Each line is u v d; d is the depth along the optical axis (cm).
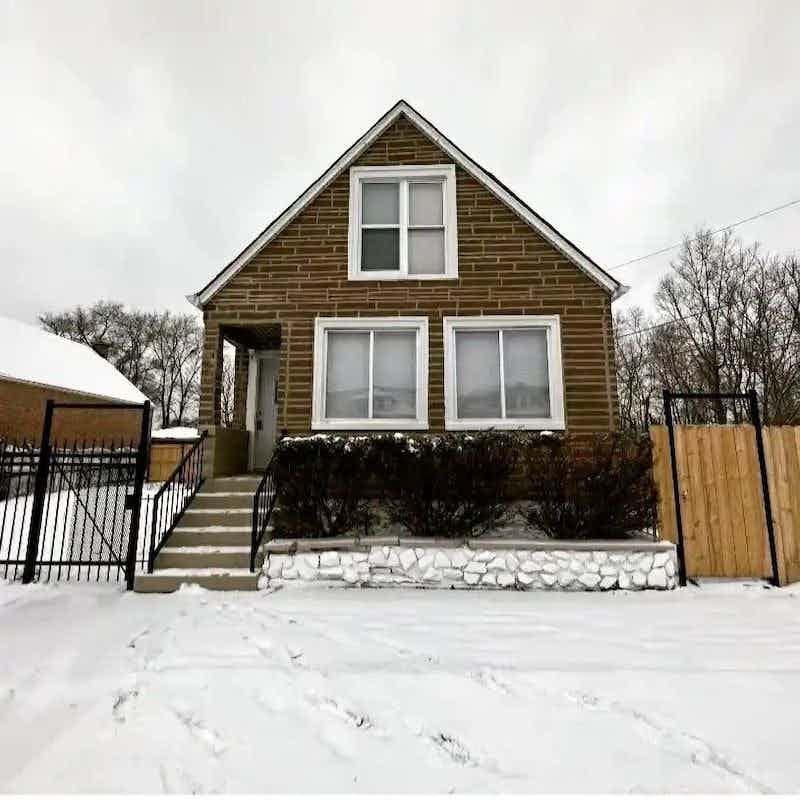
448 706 302
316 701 308
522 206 812
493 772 242
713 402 2116
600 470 609
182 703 307
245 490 729
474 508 605
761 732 274
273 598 526
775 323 2048
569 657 373
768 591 554
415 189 859
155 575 564
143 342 4322
